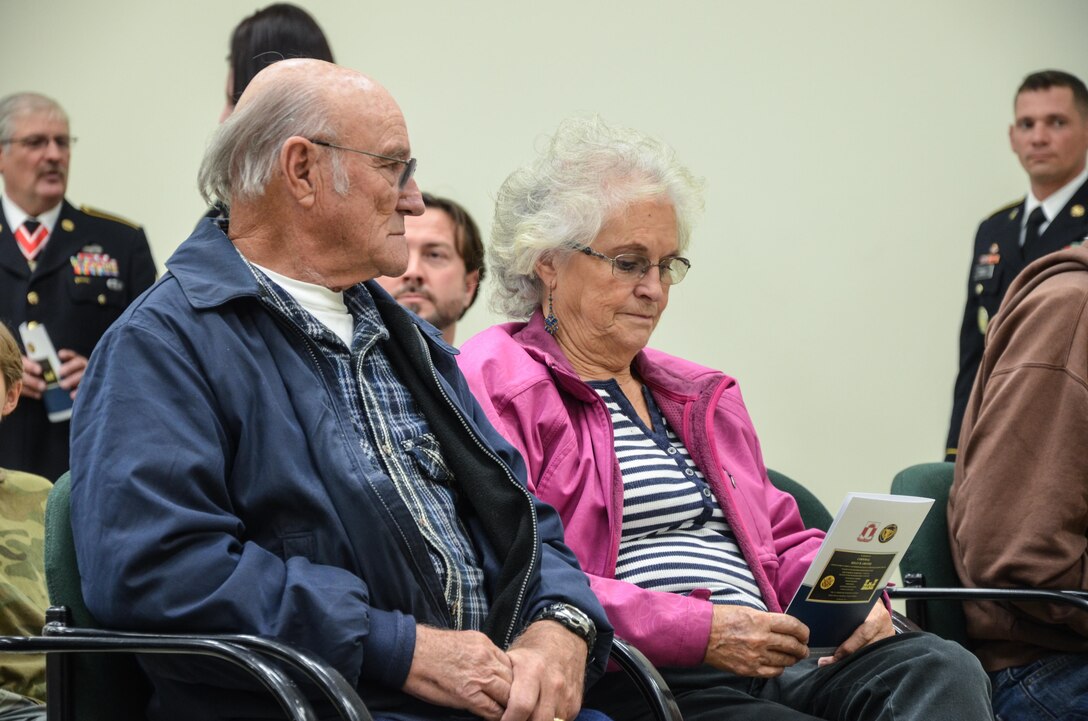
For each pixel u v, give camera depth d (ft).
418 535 7.29
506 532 7.82
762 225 18.62
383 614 6.84
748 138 18.62
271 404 7.16
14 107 15.65
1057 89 16.88
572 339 9.49
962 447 10.64
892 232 18.42
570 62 18.75
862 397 18.43
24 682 9.28
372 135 7.73
